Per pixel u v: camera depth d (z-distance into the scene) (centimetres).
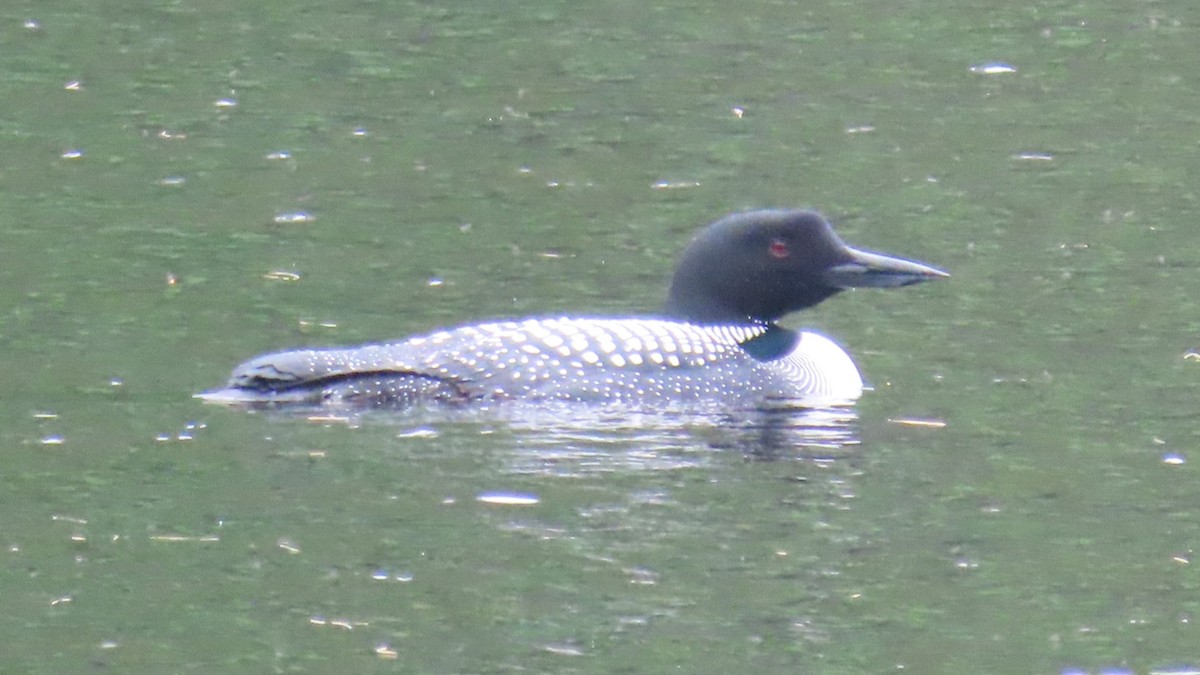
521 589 1042
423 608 1027
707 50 2450
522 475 1184
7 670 959
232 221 1822
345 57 2412
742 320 1417
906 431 1286
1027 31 2519
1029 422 1289
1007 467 1209
